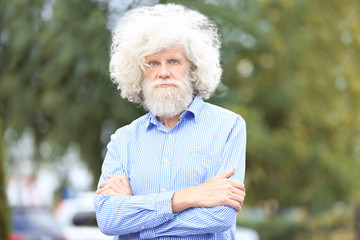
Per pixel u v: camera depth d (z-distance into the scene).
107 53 9.47
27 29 12.47
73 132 12.72
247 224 19.73
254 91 17.48
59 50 11.97
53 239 11.37
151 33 3.55
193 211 3.42
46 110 12.95
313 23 18.36
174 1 10.88
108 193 3.57
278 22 17.61
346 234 15.42
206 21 3.75
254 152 16.72
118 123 11.92
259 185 18.83
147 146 3.62
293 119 18.53
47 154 13.62
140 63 3.61
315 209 17.36
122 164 3.67
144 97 3.77
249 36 12.83
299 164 18.09
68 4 11.80
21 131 13.27
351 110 19.44
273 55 15.93
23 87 12.95
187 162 3.52
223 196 3.41
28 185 14.05
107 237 11.46
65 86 12.27
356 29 19.33
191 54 3.59
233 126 3.63
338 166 19.06
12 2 12.72
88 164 13.41
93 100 11.91
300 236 17.84
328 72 18.92
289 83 17.70
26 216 11.51
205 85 3.70
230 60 13.10
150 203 3.44
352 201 19.61
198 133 3.58
